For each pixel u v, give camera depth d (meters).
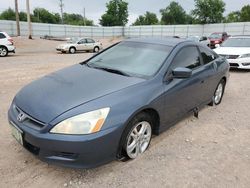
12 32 41.06
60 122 2.65
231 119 4.94
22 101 3.08
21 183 2.84
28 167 3.12
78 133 2.64
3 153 3.40
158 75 3.54
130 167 3.19
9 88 6.72
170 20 71.62
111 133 2.78
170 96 3.62
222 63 5.45
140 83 3.31
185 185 2.91
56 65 11.80
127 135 3.05
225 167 3.30
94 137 2.67
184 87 3.92
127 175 3.04
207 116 5.04
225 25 44.53
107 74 3.58
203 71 4.54
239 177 3.10
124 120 2.89
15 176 2.95
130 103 3.00
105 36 54.44
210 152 3.66
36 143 2.70
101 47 25.22
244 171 3.23
